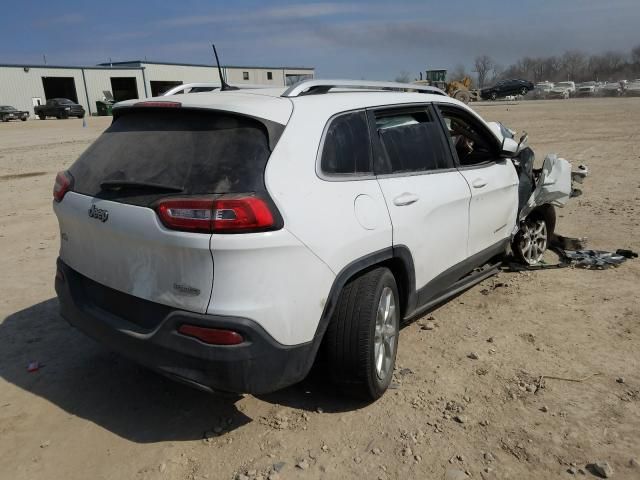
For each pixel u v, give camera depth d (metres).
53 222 8.73
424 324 4.65
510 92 57.62
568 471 2.91
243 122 3.01
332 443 3.17
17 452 3.13
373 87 3.91
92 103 63.91
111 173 3.23
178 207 2.77
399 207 3.59
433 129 4.28
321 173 3.16
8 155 19.00
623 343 4.25
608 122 25.12
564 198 5.88
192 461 3.04
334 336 3.30
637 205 8.77
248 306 2.77
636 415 3.36
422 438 3.19
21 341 4.48
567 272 5.83
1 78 55.84
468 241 4.53
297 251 2.89
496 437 3.19
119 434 3.28
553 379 3.78
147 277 2.96
